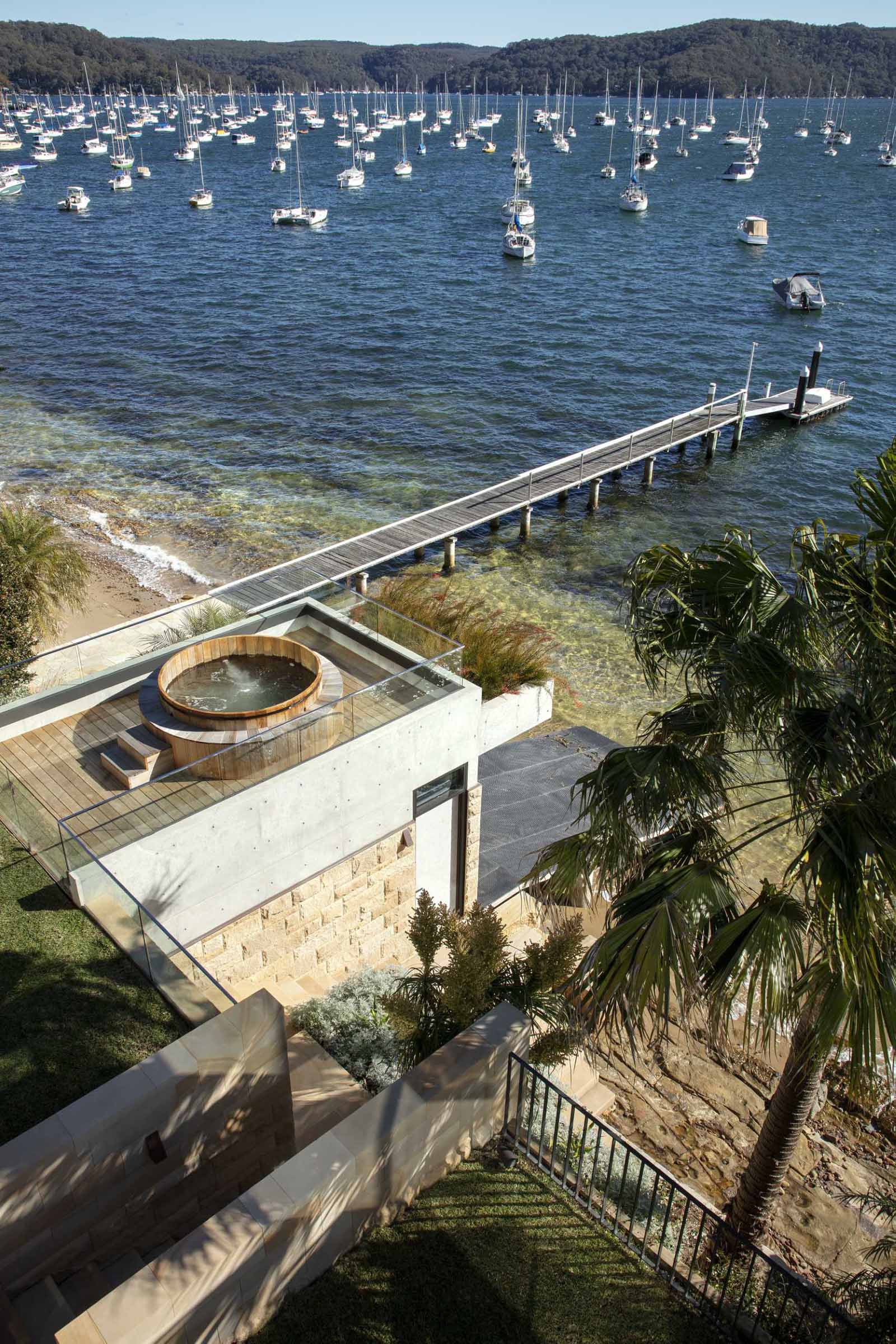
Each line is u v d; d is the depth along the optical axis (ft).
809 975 23.86
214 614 54.34
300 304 229.04
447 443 144.77
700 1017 45.03
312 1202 23.56
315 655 45.34
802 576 27.78
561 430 152.56
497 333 205.36
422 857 47.11
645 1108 40.68
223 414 153.79
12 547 68.69
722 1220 25.22
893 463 26.50
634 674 84.07
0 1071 28.22
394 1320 24.04
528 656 66.90
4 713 42.68
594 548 112.57
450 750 44.83
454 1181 27.99
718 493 130.52
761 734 26.99
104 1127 24.86
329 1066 35.17
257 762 38.06
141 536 108.37
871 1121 41.57
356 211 378.73
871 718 25.45
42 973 31.78
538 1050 29.50
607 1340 24.06
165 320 211.00
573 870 28.99
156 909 35.94
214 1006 29.19
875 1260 35.12
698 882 24.90
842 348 197.77
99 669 49.78
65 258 278.05
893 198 410.93
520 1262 25.80
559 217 358.02
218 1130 27.99
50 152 561.02
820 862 23.27
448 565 104.99
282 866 39.73
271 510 117.80
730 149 645.10
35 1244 24.54
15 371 171.63
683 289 246.88
